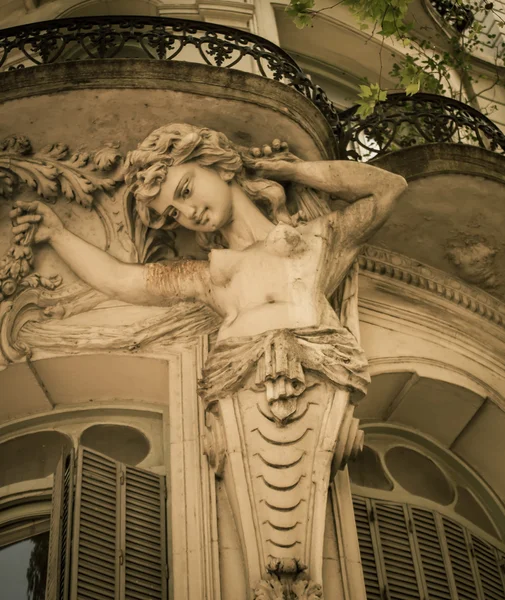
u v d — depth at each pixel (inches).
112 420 419.2
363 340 435.5
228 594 350.0
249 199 423.2
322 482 355.9
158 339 412.5
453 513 430.9
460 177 453.1
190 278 415.5
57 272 428.8
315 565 340.8
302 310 389.7
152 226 426.0
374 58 599.2
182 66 432.5
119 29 535.2
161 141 411.8
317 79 591.8
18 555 393.1
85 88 431.8
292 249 402.9
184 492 374.6
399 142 524.1
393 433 445.4
